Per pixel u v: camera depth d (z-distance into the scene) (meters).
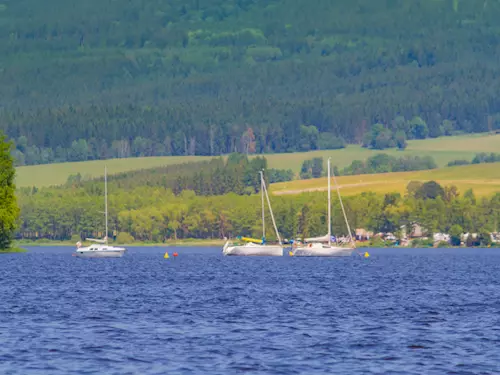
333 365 187.12
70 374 178.62
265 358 194.00
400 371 182.00
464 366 186.50
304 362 190.00
